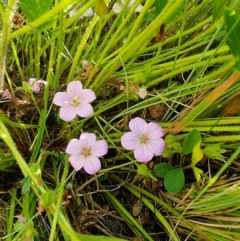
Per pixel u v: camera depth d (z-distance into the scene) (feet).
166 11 0.24
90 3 0.25
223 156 0.29
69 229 0.23
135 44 0.26
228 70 0.27
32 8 0.23
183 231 0.29
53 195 0.22
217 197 0.26
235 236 0.27
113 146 0.29
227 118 0.27
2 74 0.26
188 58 0.27
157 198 0.29
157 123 0.28
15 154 0.24
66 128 0.29
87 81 0.29
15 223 0.26
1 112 0.29
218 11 0.24
